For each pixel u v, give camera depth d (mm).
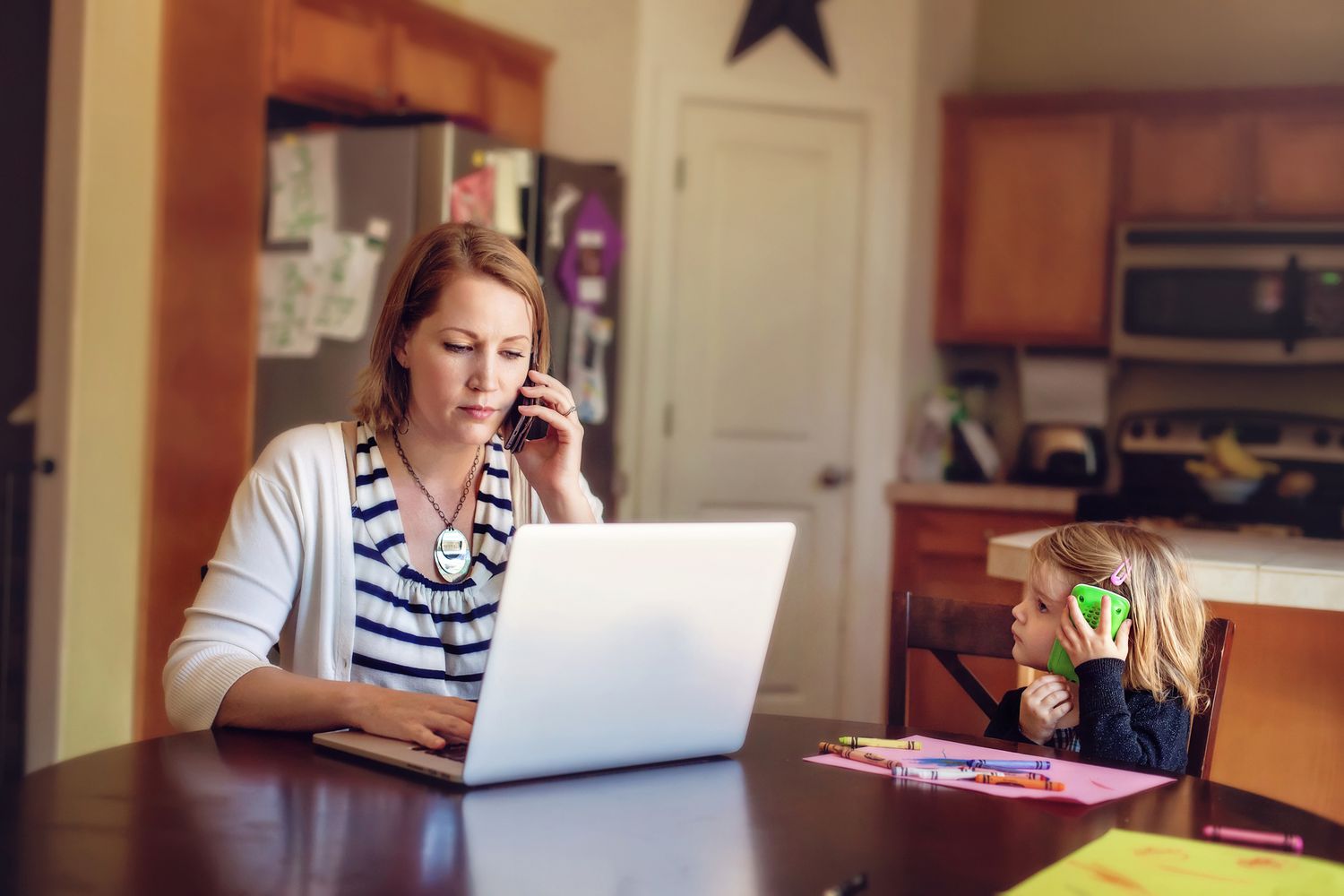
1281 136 4094
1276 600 2123
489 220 3393
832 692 4277
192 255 3307
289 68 3402
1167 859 978
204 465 3350
